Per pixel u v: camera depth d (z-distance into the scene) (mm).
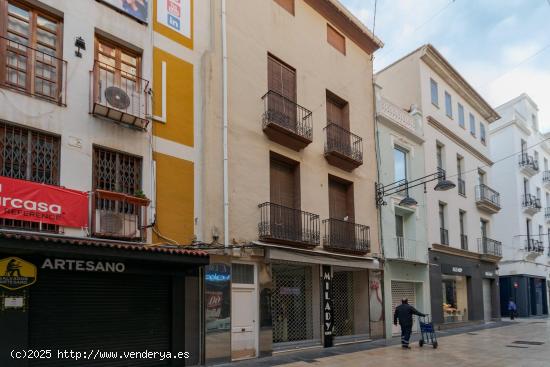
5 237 7656
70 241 8406
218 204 12234
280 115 14469
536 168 35062
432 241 21703
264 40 14664
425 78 23281
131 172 10719
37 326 8781
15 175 8922
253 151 13531
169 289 10969
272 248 13008
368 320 17188
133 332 10172
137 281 10406
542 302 36312
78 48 10141
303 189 15109
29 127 9141
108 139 10312
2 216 8414
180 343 10852
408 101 23094
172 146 11594
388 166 19562
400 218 20828
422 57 22984
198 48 12789
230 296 12094
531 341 16812
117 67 11023
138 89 11133
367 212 17969
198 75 12633
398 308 15375
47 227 9117
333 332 15359
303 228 14719
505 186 34406
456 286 24766
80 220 9492
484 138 29859
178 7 12477
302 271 15766
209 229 11867
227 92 13055
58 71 9789
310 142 15055
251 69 13969
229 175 12648
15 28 9445
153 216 10766
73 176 9602
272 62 15023
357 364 11789
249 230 12930
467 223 25547
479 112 29516
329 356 13141
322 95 16750
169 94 11781
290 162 15078
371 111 19281
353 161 16938
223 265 12039
